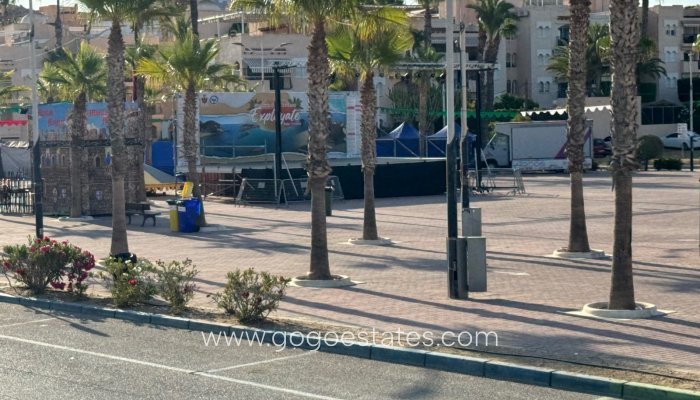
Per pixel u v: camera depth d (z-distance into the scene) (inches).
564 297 695.1
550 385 450.6
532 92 3567.9
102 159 1509.6
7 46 3176.7
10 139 2992.1
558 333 557.6
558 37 3585.1
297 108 2193.7
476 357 488.4
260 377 466.6
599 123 3171.8
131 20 998.4
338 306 664.4
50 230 1301.7
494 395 432.1
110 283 752.3
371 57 1073.5
